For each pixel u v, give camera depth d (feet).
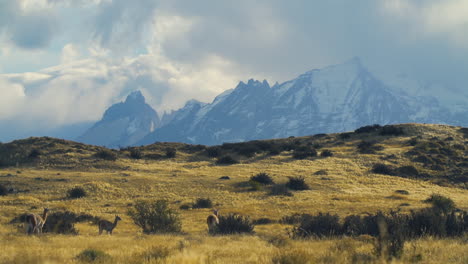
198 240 120.57
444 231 115.55
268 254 80.69
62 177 414.21
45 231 165.68
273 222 232.12
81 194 348.38
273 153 588.09
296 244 103.96
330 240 114.11
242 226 160.15
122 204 321.93
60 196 346.74
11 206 299.17
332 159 529.86
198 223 231.30
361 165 492.13
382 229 76.23
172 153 595.47
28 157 506.48
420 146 560.20
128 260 73.05
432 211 125.08
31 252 83.66
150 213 174.81
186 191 371.76
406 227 112.47
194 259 69.36
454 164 485.97
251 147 616.80
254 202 319.27
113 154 546.67
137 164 522.06
